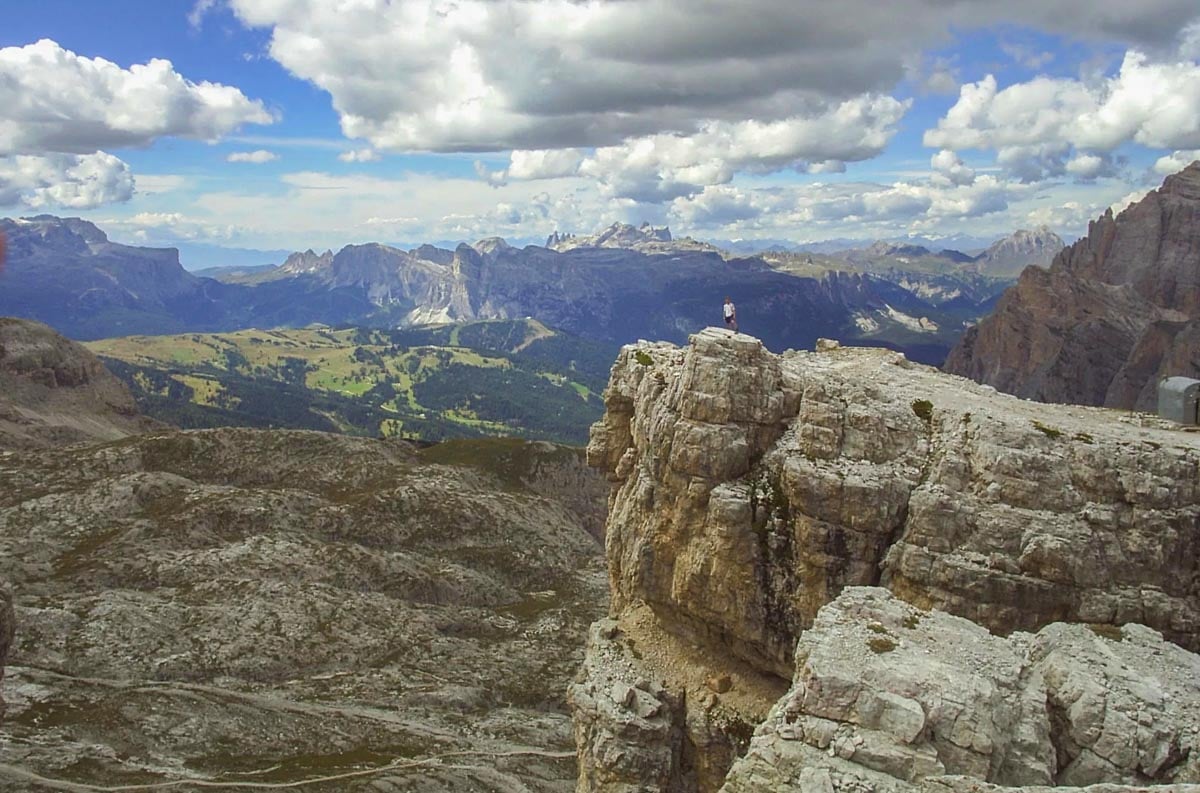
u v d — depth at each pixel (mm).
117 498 188500
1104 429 58969
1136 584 50375
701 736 62062
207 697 114438
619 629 72125
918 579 53125
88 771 89875
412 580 171750
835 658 36781
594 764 62719
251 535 179625
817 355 81812
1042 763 33844
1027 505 52594
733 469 62781
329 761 101312
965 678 35562
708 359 64000
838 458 58469
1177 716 35750
